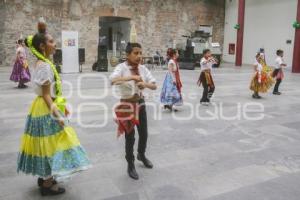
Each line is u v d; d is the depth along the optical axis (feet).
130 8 60.54
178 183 11.07
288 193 10.52
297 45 50.62
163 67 54.85
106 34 74.59
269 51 59.98
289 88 34.40
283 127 18.48
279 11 57.21
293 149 14.78
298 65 51.21
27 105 22.81
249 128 18.13
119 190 10.47
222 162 13.03
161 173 11.84
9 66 52.60
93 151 13.89
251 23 63.82
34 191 10.29
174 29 65.26
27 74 30.73
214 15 69.31
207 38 61.82
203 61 23.77
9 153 13.50
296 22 50.21
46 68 8.96
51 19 54.60
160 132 16.98
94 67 48.42
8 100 24.53
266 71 27.58
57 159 9.12
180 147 14.73
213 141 15.70
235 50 67.67
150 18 62.64
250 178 11.59
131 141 11.22
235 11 67.21
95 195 10.12
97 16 58.18
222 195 10.28
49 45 9.20
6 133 16.25
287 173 12.08
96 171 11.87
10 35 52.39
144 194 10.25
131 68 11.02
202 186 10.88
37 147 9.31
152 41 63.57
